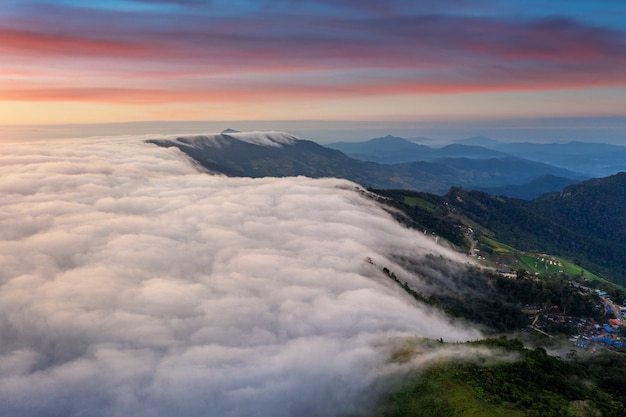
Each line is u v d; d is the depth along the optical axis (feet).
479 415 249.34
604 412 267.59
